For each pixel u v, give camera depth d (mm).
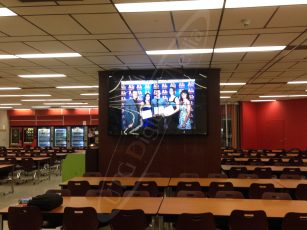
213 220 3816
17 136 21781
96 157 8227
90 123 21094
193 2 3963
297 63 7684
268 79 10172
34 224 4117
